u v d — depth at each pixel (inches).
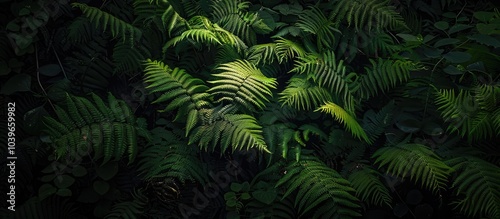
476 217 110.3
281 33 114.6
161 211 108.0
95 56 114.9
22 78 110.7
